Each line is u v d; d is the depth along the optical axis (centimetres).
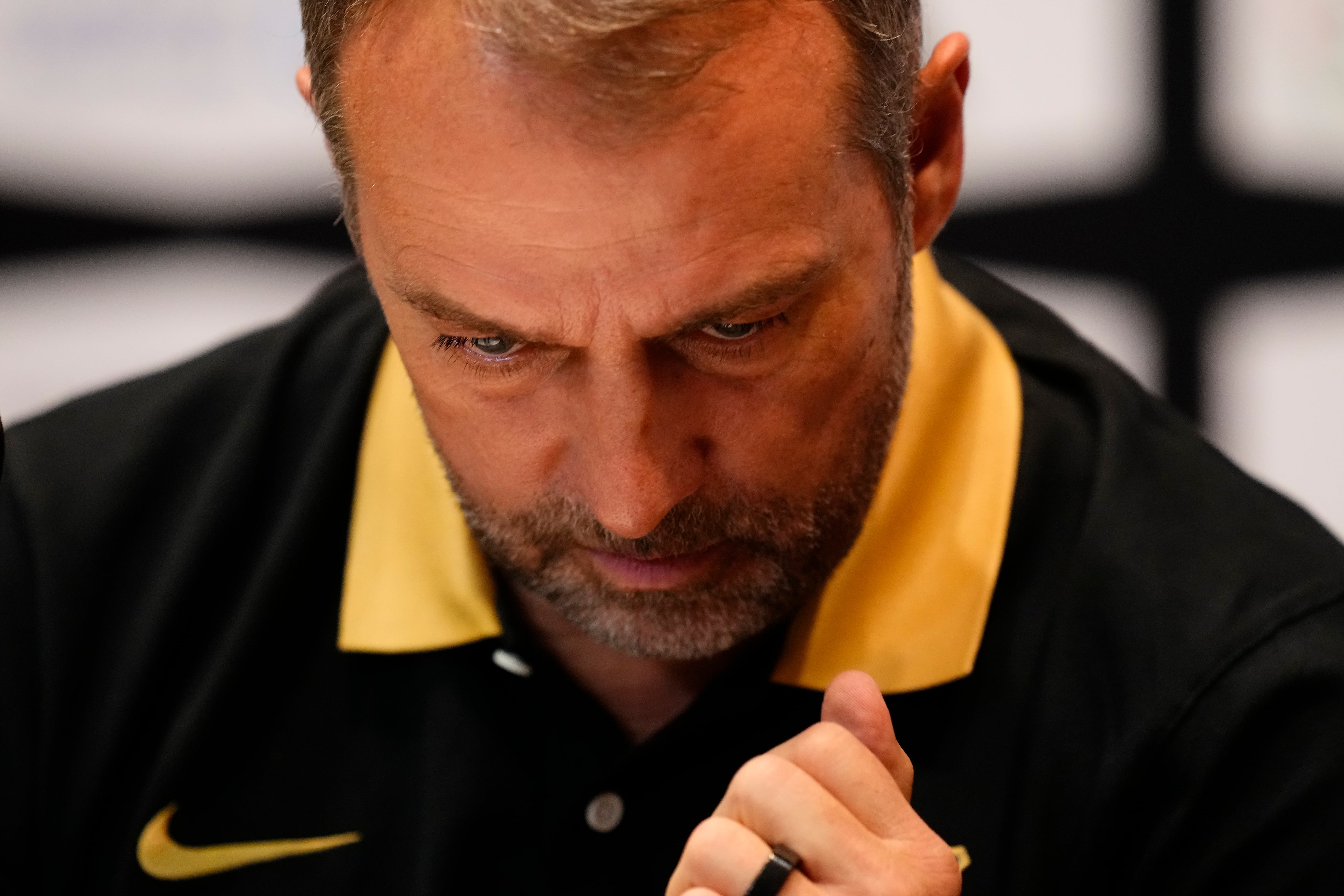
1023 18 617
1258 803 273
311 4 233
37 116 626
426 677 312
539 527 254
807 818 224
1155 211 619
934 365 314
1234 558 295
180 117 637
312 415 342
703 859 225
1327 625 284
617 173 204
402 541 319
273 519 332
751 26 204
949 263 377
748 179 208
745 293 215
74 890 321
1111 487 307
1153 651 285
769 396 236
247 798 315
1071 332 355
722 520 247
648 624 262
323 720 318
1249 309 622
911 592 296
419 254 221
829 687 242
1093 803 281
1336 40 607
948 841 286
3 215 629
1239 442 629
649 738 287
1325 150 612
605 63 198
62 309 641
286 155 643
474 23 203
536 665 297
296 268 652
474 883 299
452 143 209
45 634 324
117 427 347
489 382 238
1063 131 620
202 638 325
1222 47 607
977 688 295
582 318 214
